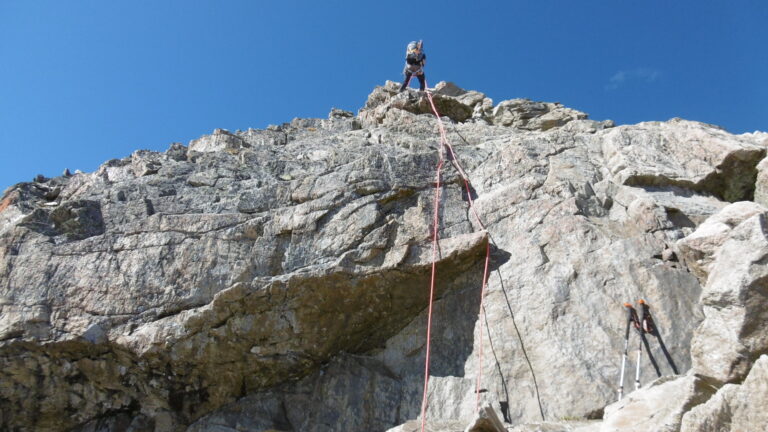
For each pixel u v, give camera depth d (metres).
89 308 10.41
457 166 12.34
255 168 12.84
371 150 12.81
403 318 10.74
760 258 6.21
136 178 12.46
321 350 10.55
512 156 12.46
